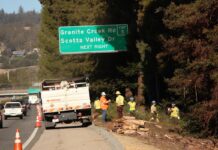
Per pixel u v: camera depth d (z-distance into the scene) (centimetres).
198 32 3095
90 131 3091
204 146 2523
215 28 2942
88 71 5459
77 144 2253
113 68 5359
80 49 4653
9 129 3797
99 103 4228
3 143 2578
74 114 3612
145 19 4134
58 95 3619
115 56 5316
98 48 4675
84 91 3638
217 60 2875
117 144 2008
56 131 3300
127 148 1856
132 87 5225
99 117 4159
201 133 3000
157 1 3844
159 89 4650
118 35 4709
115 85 5334
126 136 2467
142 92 4816
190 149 2245
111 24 4891
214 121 2988
